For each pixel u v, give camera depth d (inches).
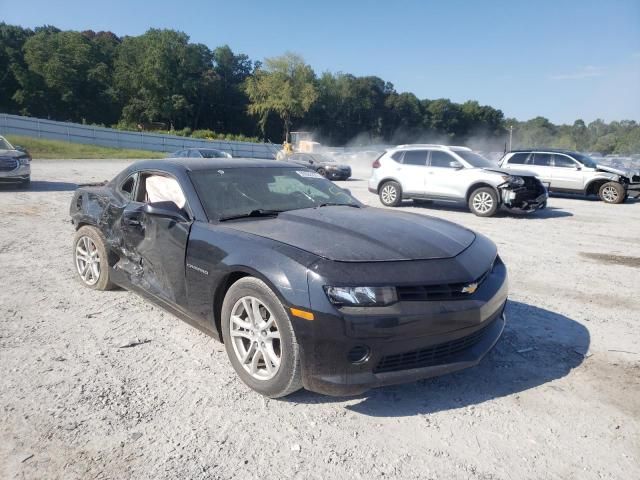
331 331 101.7
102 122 3314.5
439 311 106.2
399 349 104.3
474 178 448.5
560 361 139.8
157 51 3245.6
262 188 156.5
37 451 95.6
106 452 95.8
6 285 199.9
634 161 862.5
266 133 3971.5
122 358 137.1
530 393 121.7
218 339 132.3
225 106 3887.8
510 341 153.4
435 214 461.7
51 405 112.0
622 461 95.7
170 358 137.8
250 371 119.2
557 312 182.1
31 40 3090.6
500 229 374.3
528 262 263.4
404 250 116.0
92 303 181.0
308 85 3174.2
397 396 119.6
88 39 3602.4
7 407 110.7
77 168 957.2
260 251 114.9
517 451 98.7
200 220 137.0
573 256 280.7
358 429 105.5
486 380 128.2
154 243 149.9
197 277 131.1
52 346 143.6
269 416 109.7
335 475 90.5
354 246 115.1
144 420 107.0
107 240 180.7
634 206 542.3
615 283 224.4
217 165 161.6
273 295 109.8
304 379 107.1
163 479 88.4
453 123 4945.9
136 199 170.6
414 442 101.2
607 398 119.6
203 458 94.7
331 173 901.8
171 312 148.8
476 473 91.7
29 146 1462.8
